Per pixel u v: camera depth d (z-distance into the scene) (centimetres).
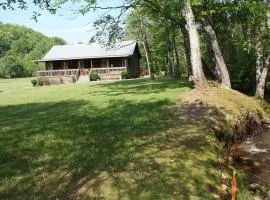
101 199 827
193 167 1025
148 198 830
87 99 2288
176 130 1351
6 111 1988
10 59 11131
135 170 969
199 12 2481
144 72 6694
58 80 5566
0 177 955
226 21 2803
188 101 1878
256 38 2588
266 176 1195
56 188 884
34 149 1173
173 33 3222
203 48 3650
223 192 956
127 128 1394
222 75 2422
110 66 5969
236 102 1978
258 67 2522
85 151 1133
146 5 2670
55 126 1472
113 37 2858
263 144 1602
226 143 1454
